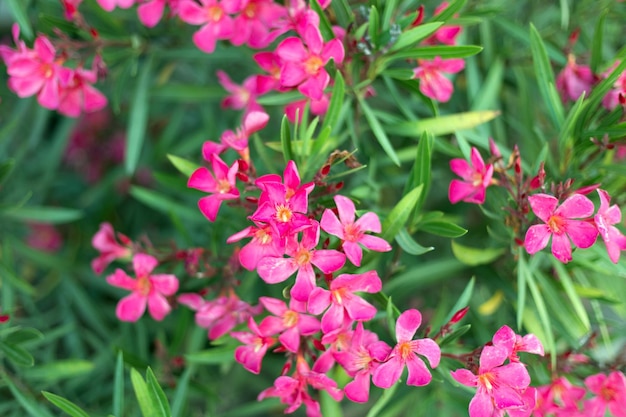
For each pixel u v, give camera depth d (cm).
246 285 90
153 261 88
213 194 80
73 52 91
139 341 102
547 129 101
